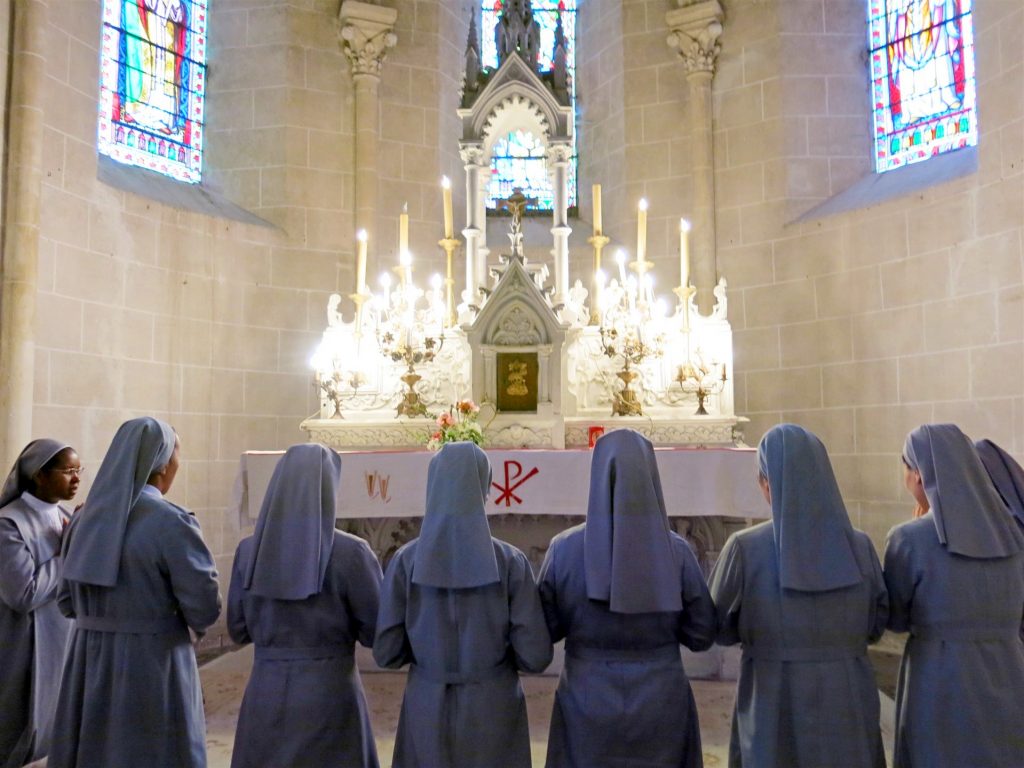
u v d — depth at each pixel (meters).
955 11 8.11
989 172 7.14
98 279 7.38
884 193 8.09
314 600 3.16
